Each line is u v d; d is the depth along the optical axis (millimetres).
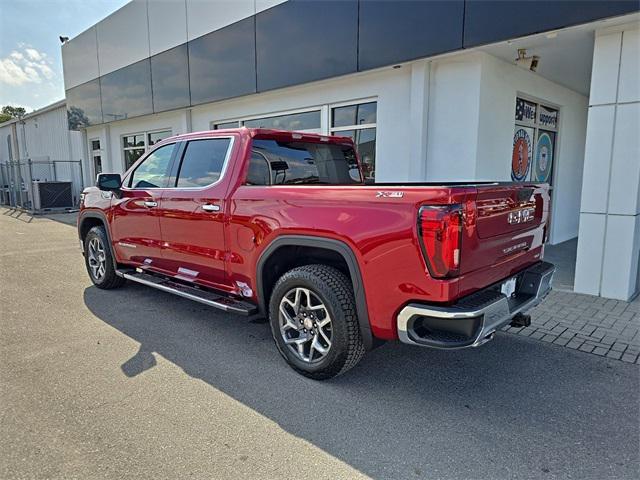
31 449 2535
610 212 5238
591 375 3510
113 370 3531
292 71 7828
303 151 4414
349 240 2992
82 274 6793
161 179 4711
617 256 5262
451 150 6457
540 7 5016
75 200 18156
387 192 2820
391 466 2439
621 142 5070
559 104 8430
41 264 7531
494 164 6688
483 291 2959
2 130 25453
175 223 4398
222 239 3932
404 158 6977
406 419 2891
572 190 9578
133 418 2861
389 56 6398
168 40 10656
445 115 6445
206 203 4039
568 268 6914
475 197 2727
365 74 7160
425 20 5941
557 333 4340
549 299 5344
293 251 3578
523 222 3352
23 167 21156
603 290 5402
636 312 4875
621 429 2787
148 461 2449
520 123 7465
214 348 3982
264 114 9172
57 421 2816
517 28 5203
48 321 4648
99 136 15023
